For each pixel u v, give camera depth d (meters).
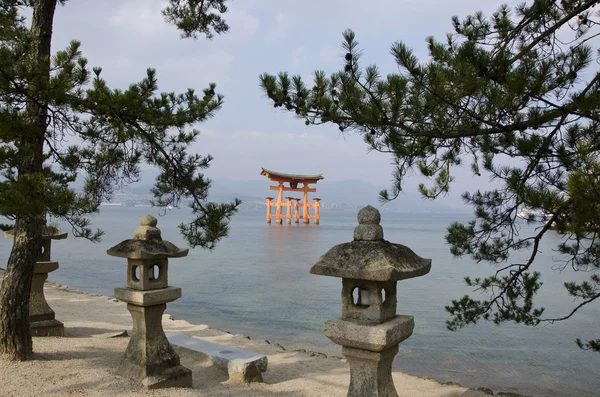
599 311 19.45
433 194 7.86
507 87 4.98
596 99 4.67
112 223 91.81
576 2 6.29
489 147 5.75
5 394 6.18
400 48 5.42
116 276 28.06
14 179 6.10
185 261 37.94
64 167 7.86
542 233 7.21
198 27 11.11
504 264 36.09
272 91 6.09
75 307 15.22
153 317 7.10
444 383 9.58
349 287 4.82
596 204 4.55
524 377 11.80
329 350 13.74
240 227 109.00
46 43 7.98
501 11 7.28
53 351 8.42
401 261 4.56
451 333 15.96
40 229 7.36
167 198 9.77
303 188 123.25
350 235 79.44
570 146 5.24
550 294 23.33
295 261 38.38
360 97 5.96
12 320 7.66
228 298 22.00
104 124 8.52
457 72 5.26
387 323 4.68
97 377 7.03
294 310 19.58
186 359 8.80
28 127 6.37
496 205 7.16
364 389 4.79
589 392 10.78
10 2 9.11
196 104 8.82
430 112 5.76
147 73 8.29
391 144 6.39
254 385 7.80
